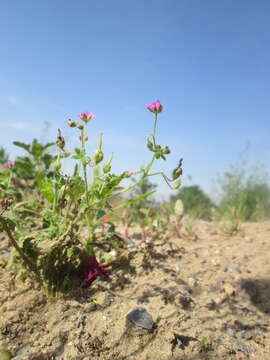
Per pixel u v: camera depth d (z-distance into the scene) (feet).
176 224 1.28
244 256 1.04
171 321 0.62
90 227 0.71
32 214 0.99
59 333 0.56
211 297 0.76
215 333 0.62
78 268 0.72
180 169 0.63
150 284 0.75
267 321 0.71
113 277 0.75
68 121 0.67
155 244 1.02
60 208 0.70
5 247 0.82
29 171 1.01
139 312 0.61
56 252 0.64
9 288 0.64
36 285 0.65
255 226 1.56
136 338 0.57
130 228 1.24
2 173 0.85
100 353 0.54
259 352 0.60
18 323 0.56
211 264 0.95
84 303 0.64
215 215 1.80
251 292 0.80
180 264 0.90
